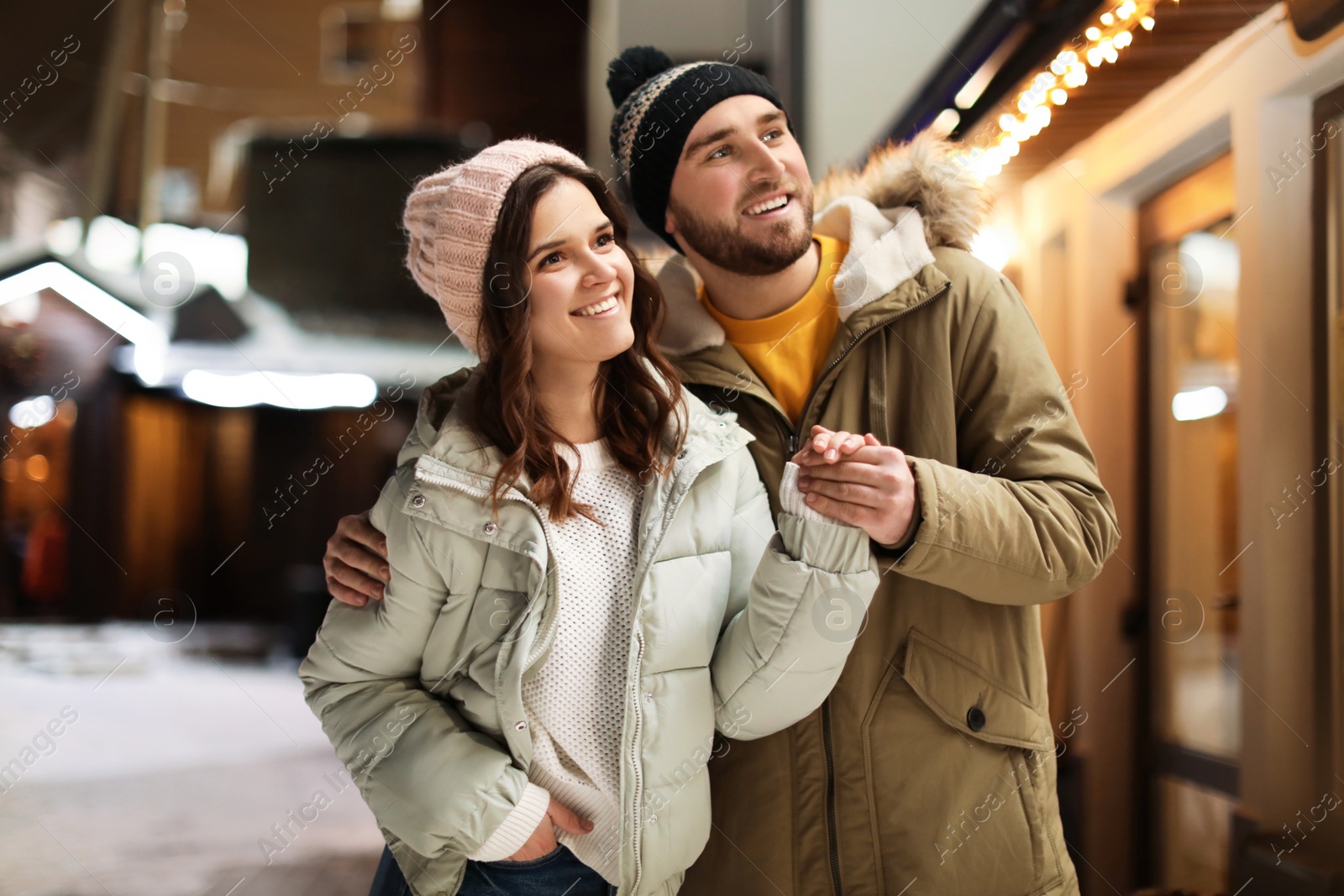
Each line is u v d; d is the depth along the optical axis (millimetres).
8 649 7246
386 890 1182
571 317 1112
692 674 1123
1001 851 1183
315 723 4855
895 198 1382
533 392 1173
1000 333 1239
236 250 6465
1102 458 2674
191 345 6824
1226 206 2277
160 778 3691
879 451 1064
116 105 5789
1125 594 2627
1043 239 2842
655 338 1265
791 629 1065
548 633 1077
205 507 9711
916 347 1266
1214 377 2367
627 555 1151
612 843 1122
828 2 3066
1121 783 2551
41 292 7676
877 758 1219
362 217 6203
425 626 1140
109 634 8188
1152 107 2396
